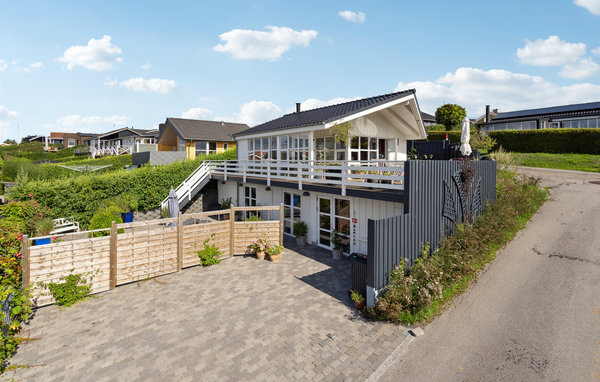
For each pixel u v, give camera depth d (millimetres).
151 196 18125
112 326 6809
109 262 8648
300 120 15727
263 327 6648
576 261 8328
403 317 6598
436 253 8578
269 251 10828
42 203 14430
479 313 6633
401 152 16781
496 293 7312
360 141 14195
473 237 9250
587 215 11430
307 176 14164
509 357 5316
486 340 5789
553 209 12422
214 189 20828
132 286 8945
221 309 7480
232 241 11250
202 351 5867
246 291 8453
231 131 30375
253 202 16844
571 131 23641
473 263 8312
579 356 5219
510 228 10508
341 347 5883
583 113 32281
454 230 9859
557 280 7555
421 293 6676
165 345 6078
